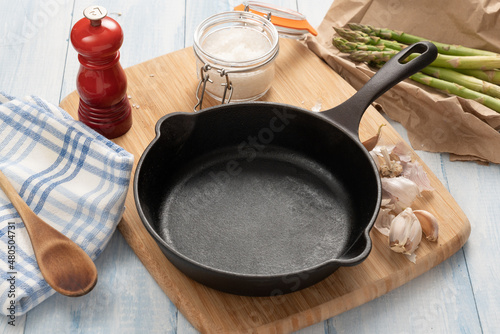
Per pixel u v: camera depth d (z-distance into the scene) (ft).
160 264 3.86
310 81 5.10
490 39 5.42
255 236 3.99
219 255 3.87
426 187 4.32
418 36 5.64
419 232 3.92
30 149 4.21
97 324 3.81
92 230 3.92
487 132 4.78
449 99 4.88
